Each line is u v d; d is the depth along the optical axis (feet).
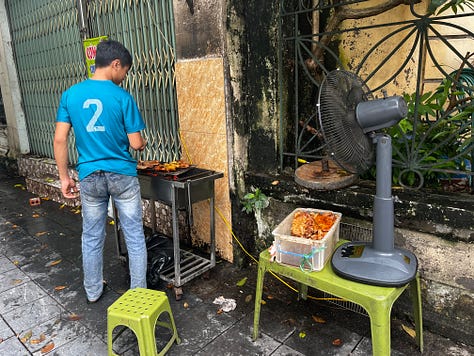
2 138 24.38
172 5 11.14
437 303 7.96
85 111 8.45
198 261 10.99
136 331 7.02
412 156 8.16
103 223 9.56
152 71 12.60
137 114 8.88
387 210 6.65
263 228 10.84
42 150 20.71
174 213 9.46
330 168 9.41
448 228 7.34
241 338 8.32
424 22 7.53
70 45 16.33
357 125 6.76
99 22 14.30
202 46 10.41
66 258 12.38
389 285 6.30
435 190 8.32
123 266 11.73
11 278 11.19
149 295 7.82
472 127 8.08
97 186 8.84
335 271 6.83
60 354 8.01
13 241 13.85
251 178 10.53
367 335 8.23
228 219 11.08
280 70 9.80
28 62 19.69
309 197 9.27
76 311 9.49
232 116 10.36
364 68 11.39
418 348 7.72
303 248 7.04
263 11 9.65
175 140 12.35
